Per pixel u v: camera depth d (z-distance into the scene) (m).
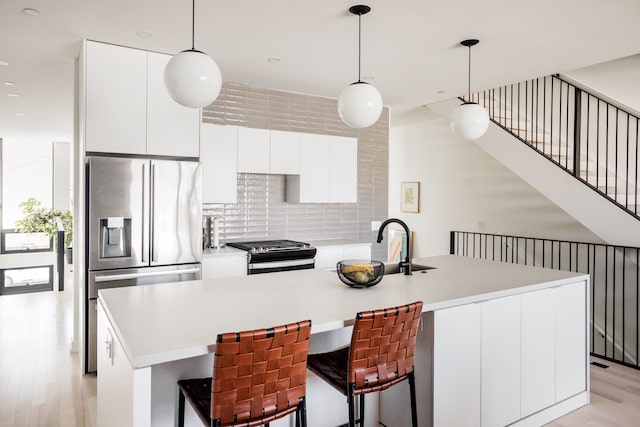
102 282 3.42
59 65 3.99
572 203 4.33
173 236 3.68
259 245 4.48
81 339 3.40
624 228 3.95
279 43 3.45
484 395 2.43
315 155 5.00
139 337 1.62
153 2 2.72
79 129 3.72
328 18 2.97
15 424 2.63
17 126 6.98
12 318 5.07
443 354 2.24
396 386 2.45
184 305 2.10
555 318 2.82
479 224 6.35
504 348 2.53
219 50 3.63
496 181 6.07
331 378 1.94
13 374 3.41
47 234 7.68
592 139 5.15
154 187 3.58
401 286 2.57
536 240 5.54
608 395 3.21
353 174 5.35
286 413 1.63
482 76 4.34
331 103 5.39
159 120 3.74
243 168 4.46
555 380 2.83
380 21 3.01
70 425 2.63
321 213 5.43
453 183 6.80
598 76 5.06
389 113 5.96
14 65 3.98
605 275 4.52
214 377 1.48
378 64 3.98
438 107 5.68
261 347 1.53
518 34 3.22
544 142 5.12
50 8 2.79
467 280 2.76
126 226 3.50
